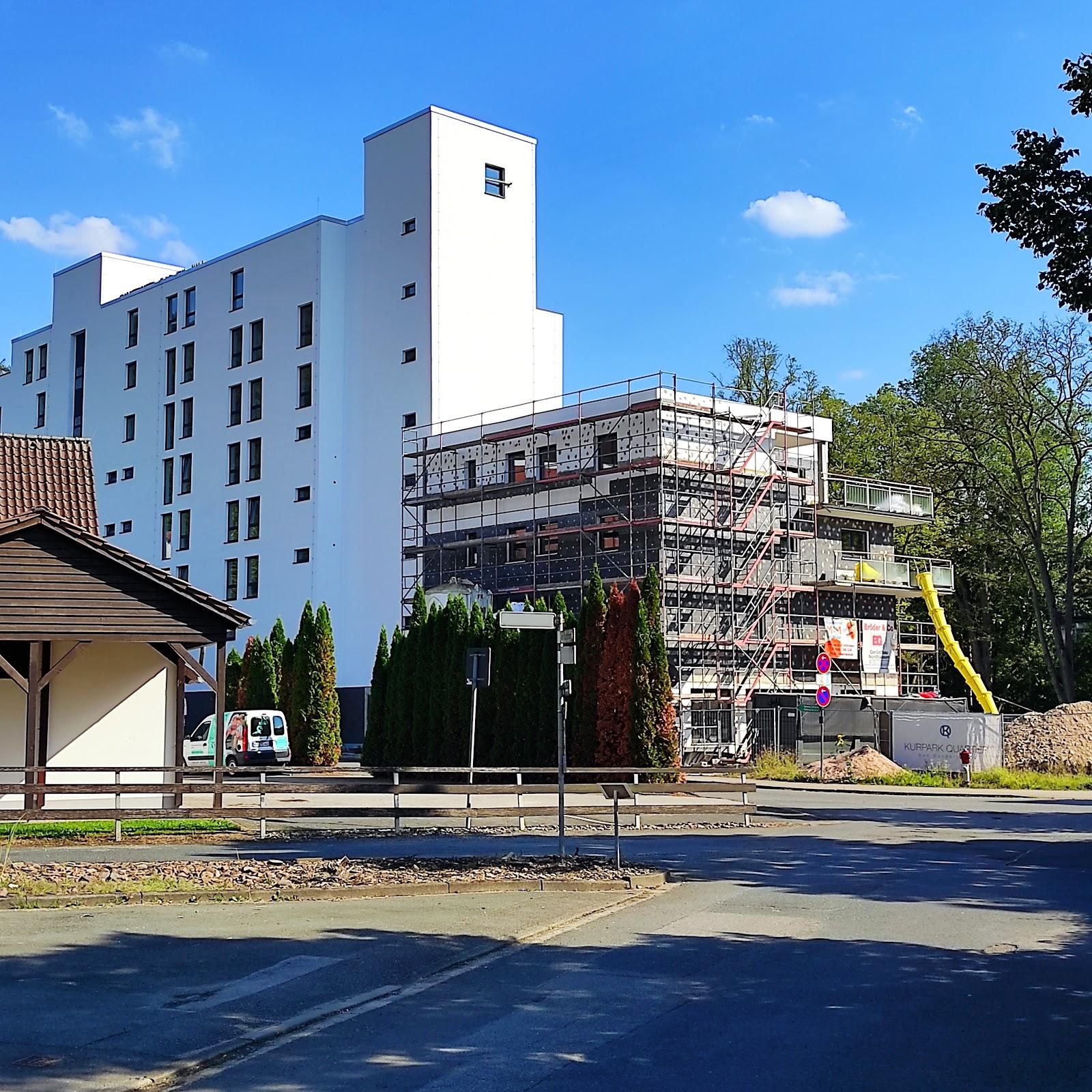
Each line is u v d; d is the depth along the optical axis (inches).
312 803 1156.5
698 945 465.1
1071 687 2332.7
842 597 2202.3
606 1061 306.5
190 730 2278.5
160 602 915.4
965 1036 333.1
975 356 2417.6
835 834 930.7
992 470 2544.3
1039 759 1720.0
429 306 2292.1
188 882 574.9
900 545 2559.1
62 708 952.3
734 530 2004.2
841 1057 311.1
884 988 391.5
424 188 2314.2
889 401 2859.3
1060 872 708.0
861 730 1813.5
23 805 917.8
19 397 3245.6
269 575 2484.0
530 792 894.4
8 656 944.9
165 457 2760.8
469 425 2322.8
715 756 1886.1
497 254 2384.4
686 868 700.0
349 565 2393.0
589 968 420.2
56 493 1147.9
